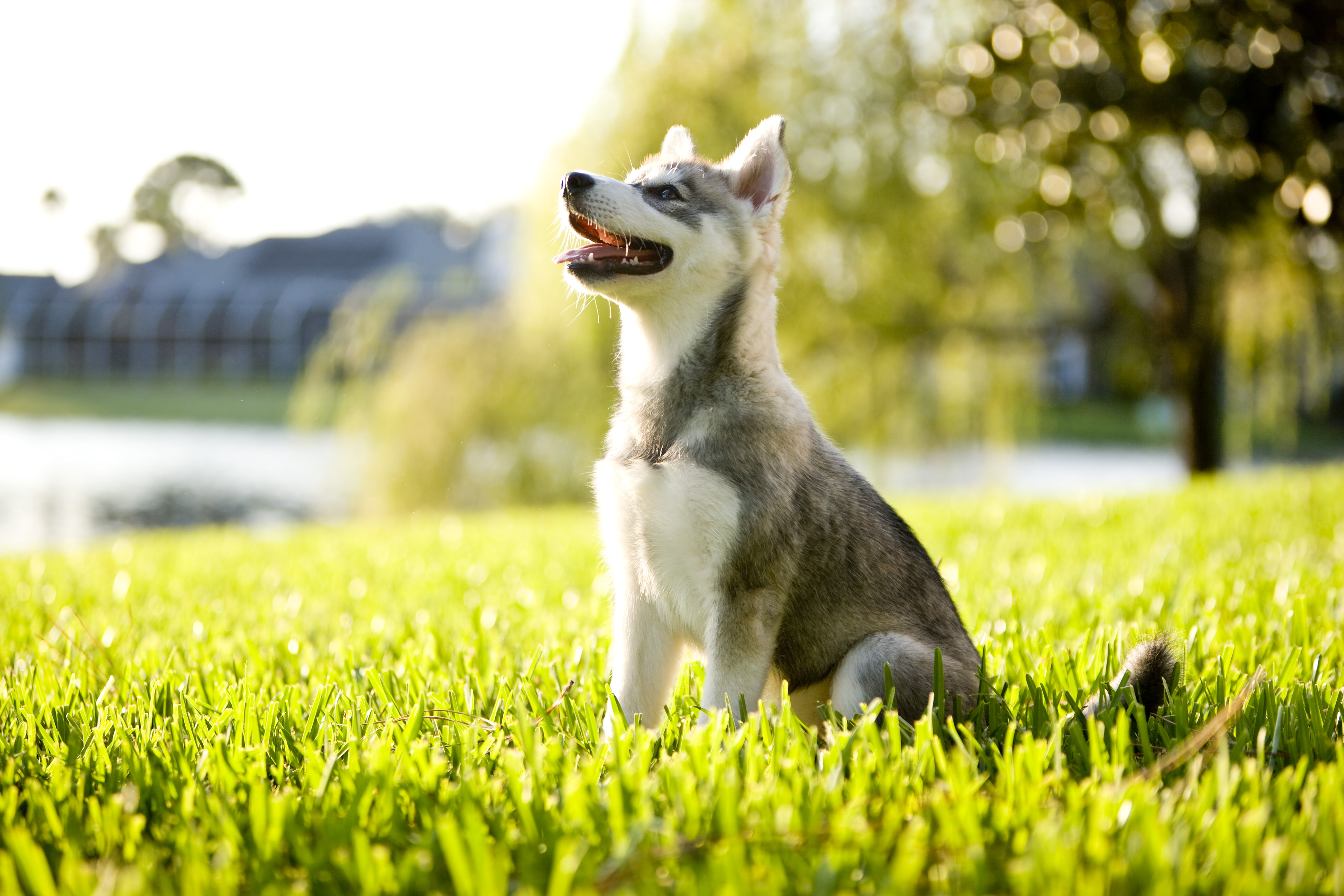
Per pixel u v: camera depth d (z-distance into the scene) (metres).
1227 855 1.75
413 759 2.34
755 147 3.46
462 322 18.19
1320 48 6.62
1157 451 31.75
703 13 15.66
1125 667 2.86
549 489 17.38
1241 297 14.31
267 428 39.12
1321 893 1.70
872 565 3.09
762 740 2.54
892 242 14.95
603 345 16.48
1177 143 9.00
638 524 2.96
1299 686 2.75
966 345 16.16
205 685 3.24
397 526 10.03
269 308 57.81
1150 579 5.06
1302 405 23.50
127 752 2.44
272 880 1.81
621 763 2.30
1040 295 16.16
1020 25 7.49
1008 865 1.80
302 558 7.28
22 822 2.08
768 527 2.84
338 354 19.02
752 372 3.06
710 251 3.14
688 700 2.99
